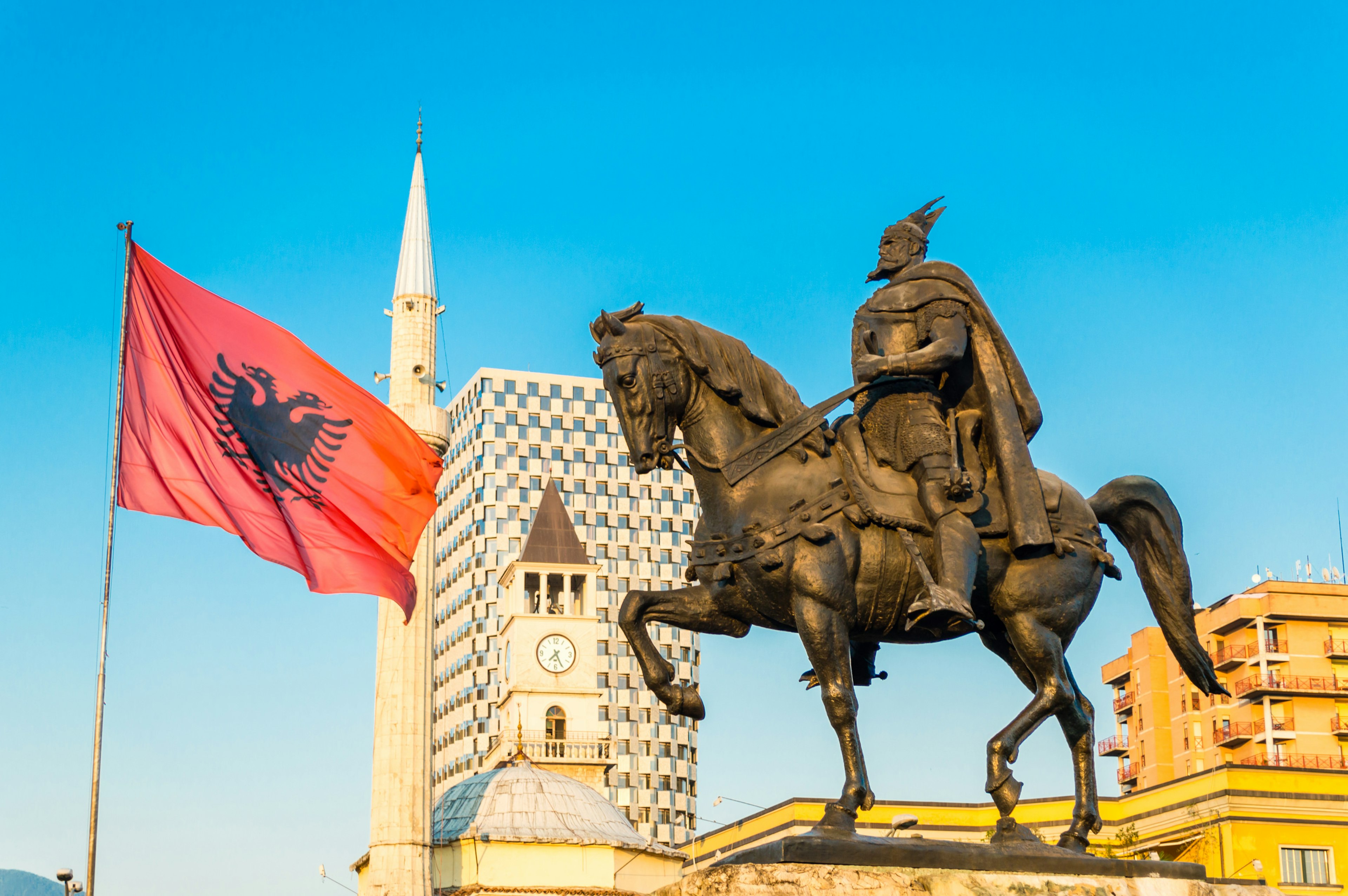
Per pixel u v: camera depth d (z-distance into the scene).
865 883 8.17
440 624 159.62
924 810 57.91
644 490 160.25
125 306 19.47
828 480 9.37
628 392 9.46
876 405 9.76
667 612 9.59
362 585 20.03
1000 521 9.62
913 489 9.53
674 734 148.00
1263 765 78.94
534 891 57.06
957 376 9.97
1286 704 80.12
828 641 9.03
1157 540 10.38
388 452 20.67
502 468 156.88
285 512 19.91
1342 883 49.34
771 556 9.12
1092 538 9.94
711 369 9.49
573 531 86.56
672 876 60.72
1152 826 53.28
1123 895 8.72
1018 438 9.67
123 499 18.83
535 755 78.06
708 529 9.49
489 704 147.88
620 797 143.50
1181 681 85.12
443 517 164.00
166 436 19.38
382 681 58.78
